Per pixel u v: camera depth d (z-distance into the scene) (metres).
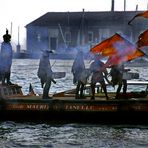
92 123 41.50
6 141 35.47
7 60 44.81
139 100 40.34
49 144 34.44
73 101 41.31
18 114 42.41
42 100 41.75
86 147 33.44
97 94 48.03
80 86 48.34
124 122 41.16
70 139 35.97
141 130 39.03
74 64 43.44
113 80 42.88
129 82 55.12
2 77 44.88
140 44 43.12
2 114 42.72
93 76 42.47
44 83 46.41
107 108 40.72
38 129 39.75
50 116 42.00
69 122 41.88
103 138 36.22
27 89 84.00
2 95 42.88
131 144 34.34
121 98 43.22
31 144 34.47
